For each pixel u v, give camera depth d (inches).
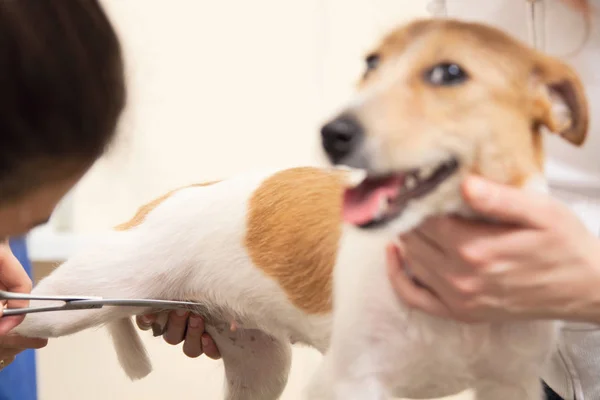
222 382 63.2
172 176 75.4
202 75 73.9
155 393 72.4
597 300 27.7
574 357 39.2
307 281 44.6
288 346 56.0
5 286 40.6
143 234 50.1
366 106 29.0
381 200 29.0
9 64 21.5
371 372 36.4
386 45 33.1
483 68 29.7
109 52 24.0
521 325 35.0
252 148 74.2
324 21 68.6
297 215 45.7
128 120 28.0
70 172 24.7
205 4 72.2
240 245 47.7
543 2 37.8
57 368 71.8
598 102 37.1
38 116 22.3
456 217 29.5
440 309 31.6
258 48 73.1
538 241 27.2
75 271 48.5
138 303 41.6
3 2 21.5
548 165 39.9
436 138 28.7
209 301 49.8
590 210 38.9
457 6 42.2
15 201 24.6
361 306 36.3
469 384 38.1
